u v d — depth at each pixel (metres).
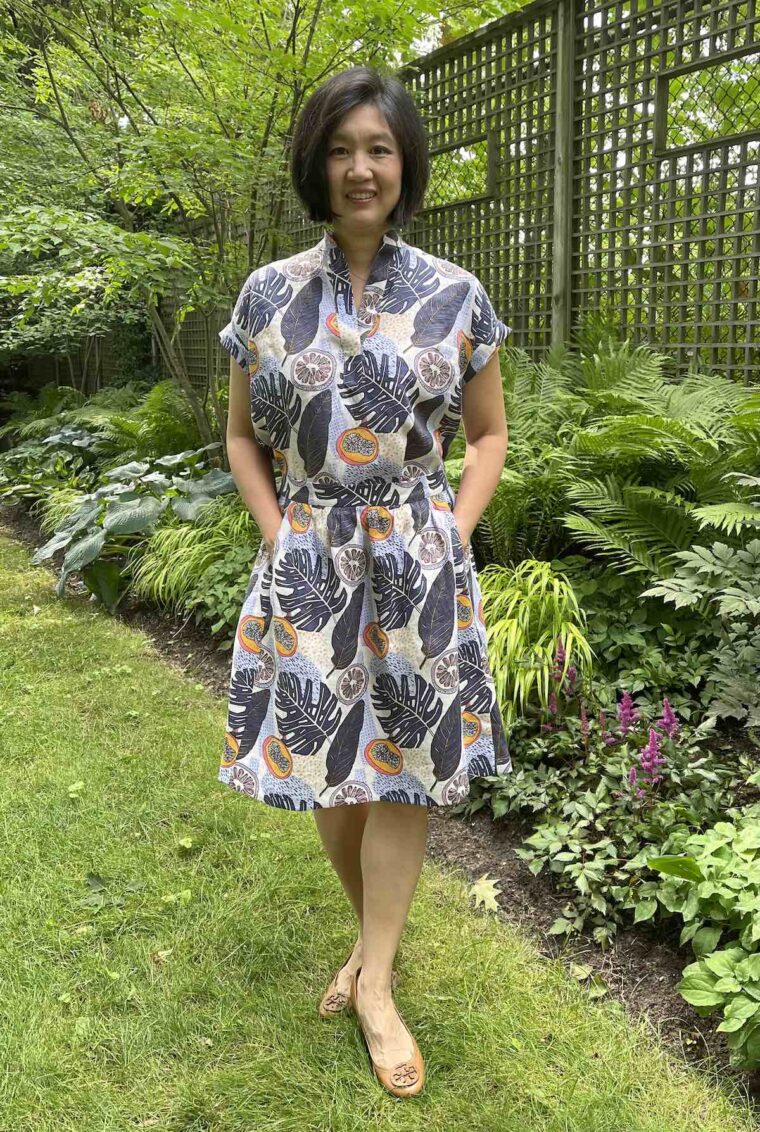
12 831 2.18
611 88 4.01
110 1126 1.34
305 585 1.35
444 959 1.71
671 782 2.02
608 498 2.85
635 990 1.63
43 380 10.98
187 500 4.45
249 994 1.62
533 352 4.71
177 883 1.96
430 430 1.35
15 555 5.27
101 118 5.15
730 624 2.41
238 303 1.38
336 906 1.87
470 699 1.44
